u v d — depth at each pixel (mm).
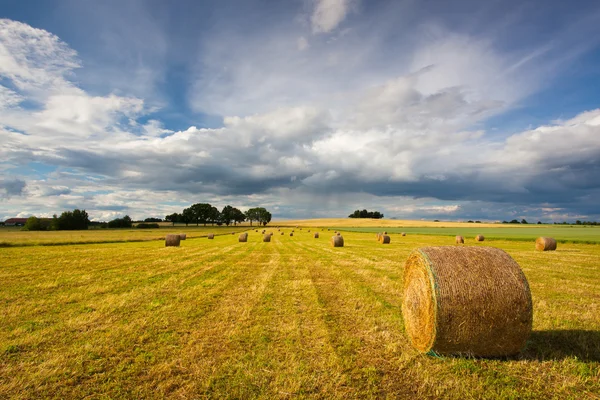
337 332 7332
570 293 10875
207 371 5551
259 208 153625
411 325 6965
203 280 13297
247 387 5055
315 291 11180
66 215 93875
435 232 67125
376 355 6215
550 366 5742
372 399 4762
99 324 7875
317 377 5340
